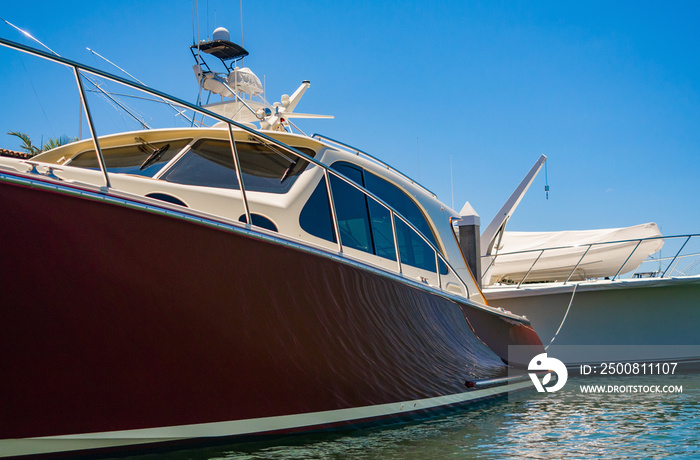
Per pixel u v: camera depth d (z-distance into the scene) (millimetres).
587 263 17297
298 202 4766
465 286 6887
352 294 4270
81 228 2768
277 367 3576
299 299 3771
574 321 11039
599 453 3756
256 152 5078
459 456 3594
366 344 4332
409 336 4926
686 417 5262
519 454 3684
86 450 2854
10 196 2582
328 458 3408
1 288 2547
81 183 2826
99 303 2809
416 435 4223
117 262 2869
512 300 11414
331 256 4125
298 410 3695
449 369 5469
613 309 10883
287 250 3744
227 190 4621
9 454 2652
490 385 6258
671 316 10609
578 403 6238
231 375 3320
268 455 3436
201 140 5066
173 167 4754
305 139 5457
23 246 2604
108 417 2859
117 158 5117
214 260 3273
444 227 7109
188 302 3123
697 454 3744
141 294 2943
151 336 2979
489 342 6668
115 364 2867
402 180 6574
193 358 3146
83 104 3078
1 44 2762
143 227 2980
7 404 2602
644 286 10648
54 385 2707
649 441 4156
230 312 3318
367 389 4273
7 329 2572
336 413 3977
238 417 3352
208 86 9273
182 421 3109
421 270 6156
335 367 4000
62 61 3002
